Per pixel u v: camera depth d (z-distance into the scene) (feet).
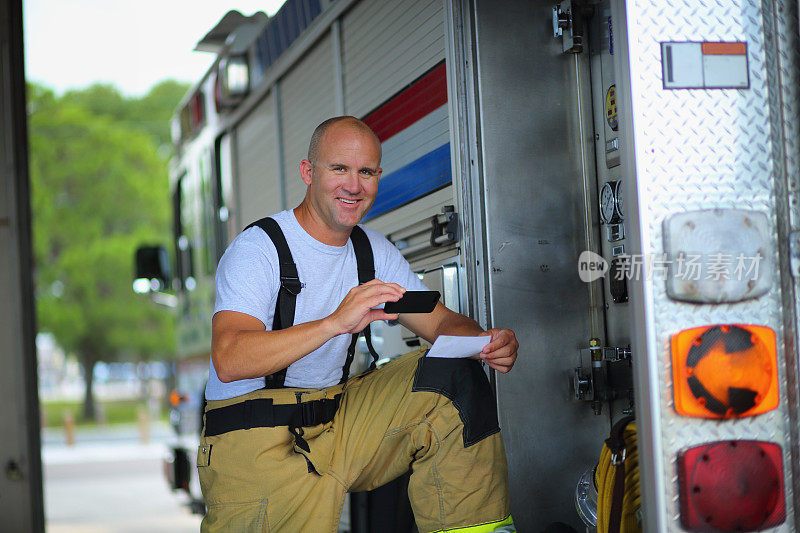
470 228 9.16
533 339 9.16
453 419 7.64
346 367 8.48
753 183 5.98
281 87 14.60
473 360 7.93
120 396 169.68
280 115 14.64
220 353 7.26
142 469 50.03
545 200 9.37
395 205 10.99
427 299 7.13
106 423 116.98
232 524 7.55
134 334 112.37
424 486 7.77
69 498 36.24
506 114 9.34
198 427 20.86
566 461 9.12
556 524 8.25
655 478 5.73
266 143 15.33
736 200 5.94
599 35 9.39
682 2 6.00
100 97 126.00
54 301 110.32
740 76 6.02
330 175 7.88
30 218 11.87
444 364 7.82
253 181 16.16
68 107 117.50
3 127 11.73
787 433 5.93
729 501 5.80
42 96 117.39
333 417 7.97
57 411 132.05
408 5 10.40
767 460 5.86
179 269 22.75
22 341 11.58
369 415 7.84
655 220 5.83
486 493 7.64
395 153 10.94
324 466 7.70
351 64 12.01
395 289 7.07
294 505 7.50
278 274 7.91
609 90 9.14
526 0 9.53
